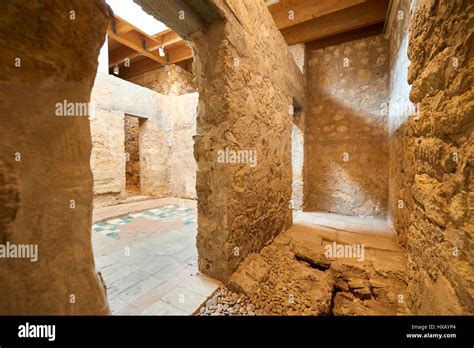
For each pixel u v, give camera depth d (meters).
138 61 6.33
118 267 1.83
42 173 0.53
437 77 0.78
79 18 0.58
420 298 0.95
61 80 0.57
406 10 2.27
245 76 1.75
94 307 0.66
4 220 0.46
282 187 2.65
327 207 3.95
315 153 4.04
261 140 2.07
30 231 0.51
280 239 2.42
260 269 1.74
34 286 0.51
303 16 3.24
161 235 2.67
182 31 1.54
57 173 0.57
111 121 4.29
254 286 1.55
